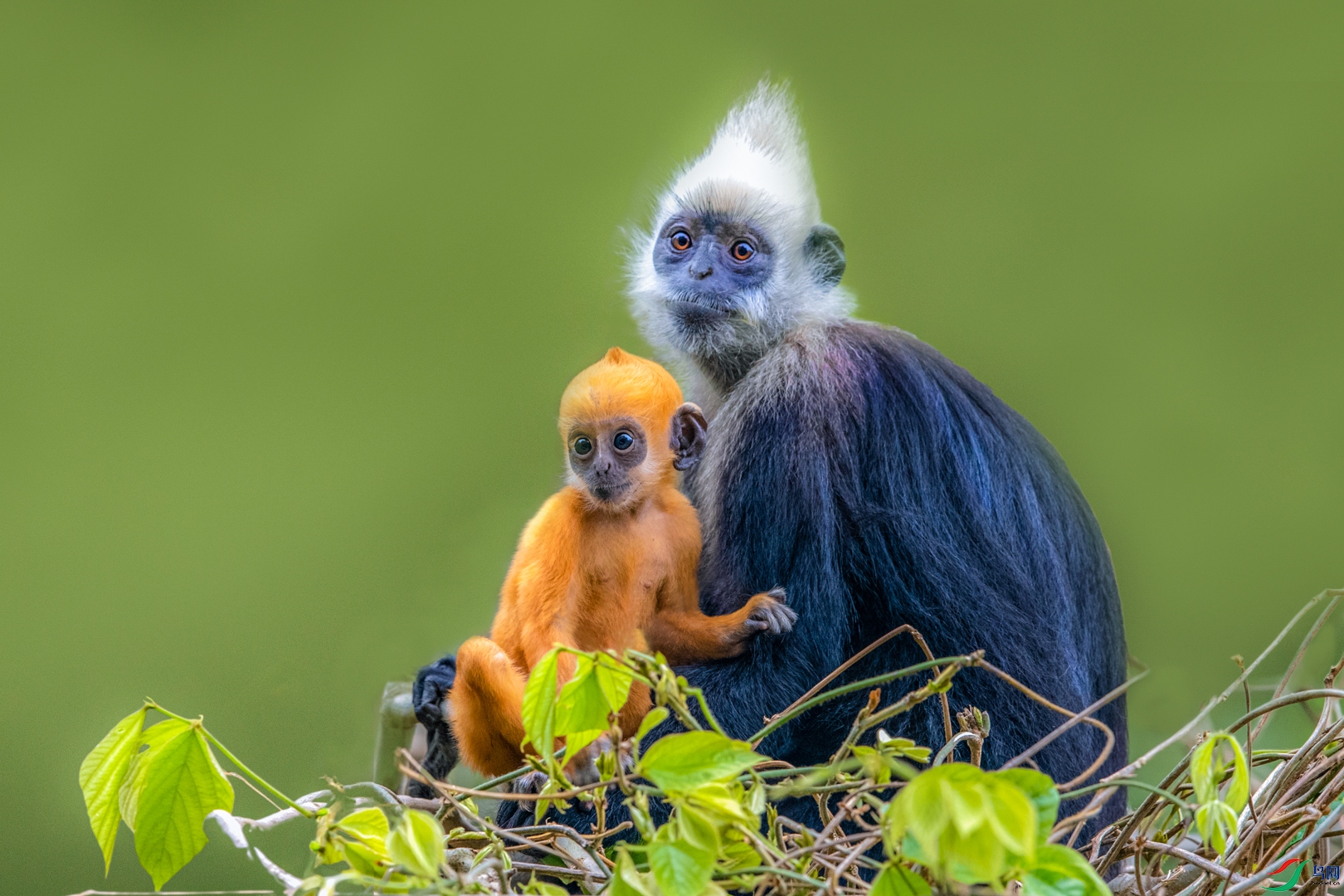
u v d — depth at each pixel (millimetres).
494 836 5211
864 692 6922
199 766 4984
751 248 8133
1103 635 7828
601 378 6727
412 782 7742
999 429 7812
